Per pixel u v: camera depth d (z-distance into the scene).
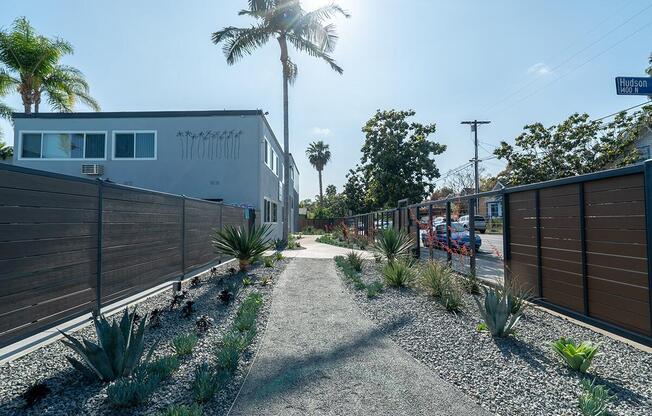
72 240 4.88
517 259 6.76
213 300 6.56
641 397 3.08
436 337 4.64
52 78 21.52
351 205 34.59
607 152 19.03
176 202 8.50
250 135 17.75
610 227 4.59
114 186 5.91
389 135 22.62
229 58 17.95
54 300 4.52
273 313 5.81
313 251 15.63
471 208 7.91
